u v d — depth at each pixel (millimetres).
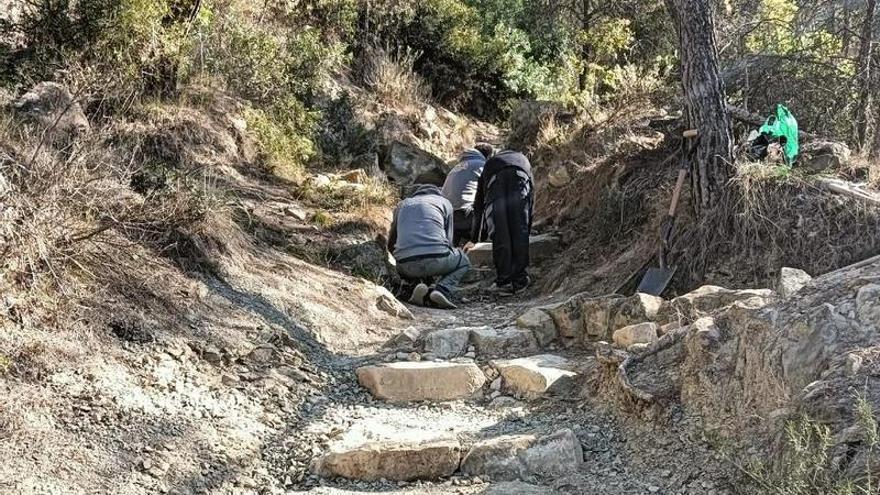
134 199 5484
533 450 3830
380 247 7727
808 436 3035
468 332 5516
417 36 14320
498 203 7586
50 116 5797
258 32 9852
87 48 6930
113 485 3395
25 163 4695
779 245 5816
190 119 7828
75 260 4562
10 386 3717
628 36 12562
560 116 11141
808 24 8844
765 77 8062
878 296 3668
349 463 3812
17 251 4172
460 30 14586
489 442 3885
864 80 7793
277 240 6879
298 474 3846
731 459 3344
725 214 6043
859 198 5758
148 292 4887
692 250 6125
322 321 5637
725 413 3729
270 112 9484
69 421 3672
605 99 10781
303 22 12234
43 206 4363
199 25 8656
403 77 13117
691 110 6180
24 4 7090
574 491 3588
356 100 11656
